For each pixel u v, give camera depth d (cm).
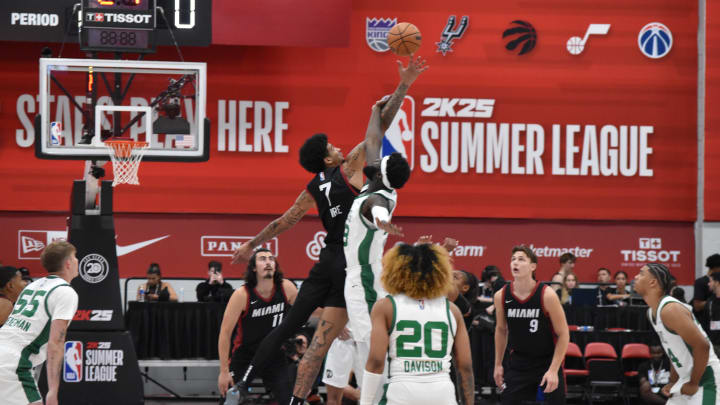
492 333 1510
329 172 816
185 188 1797
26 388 892
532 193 1864
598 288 1728
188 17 1484
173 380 1767
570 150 1870
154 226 1791
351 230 749
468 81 1855
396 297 662
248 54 1811
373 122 809
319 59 1825
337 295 793
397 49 834
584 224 1877
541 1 1869
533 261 1009
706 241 1877
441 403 646
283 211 1814
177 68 1326
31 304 895
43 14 1554
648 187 1880
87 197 1352
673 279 1505
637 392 1673
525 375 1020
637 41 1880
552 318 988
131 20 1347
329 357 1056
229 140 1808
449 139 1853
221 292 1634
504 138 1861
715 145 1878
